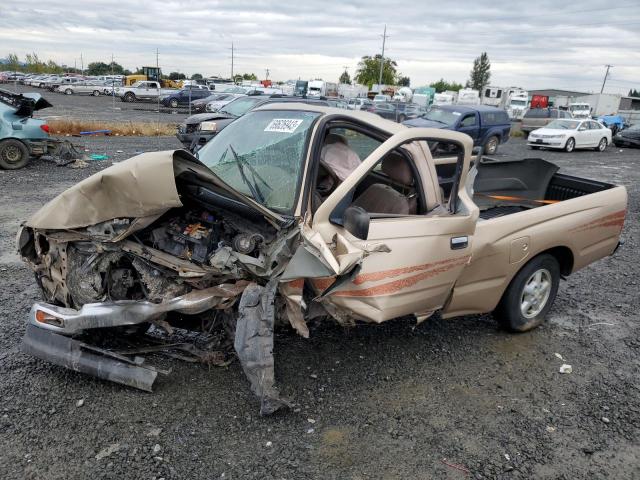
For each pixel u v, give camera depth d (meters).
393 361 4.06
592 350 4.52
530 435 3.30
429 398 3.62
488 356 4.28
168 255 3.25
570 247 4.76
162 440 3.01
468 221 3.85
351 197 3.39
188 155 2.97
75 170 11.84
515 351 4.41
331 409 3.40
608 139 24.75
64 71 105.00
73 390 3.42
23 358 3.79
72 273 3.37
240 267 3.14
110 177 3.04
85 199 3.16
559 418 3.50
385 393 3.63
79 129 18.97
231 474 2.79
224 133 4.26
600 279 6.40
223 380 3.60
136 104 39.91
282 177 3.44
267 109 4.18
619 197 5.22
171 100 35.22
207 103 26.98
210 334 3.73
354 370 3.88
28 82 55.69
